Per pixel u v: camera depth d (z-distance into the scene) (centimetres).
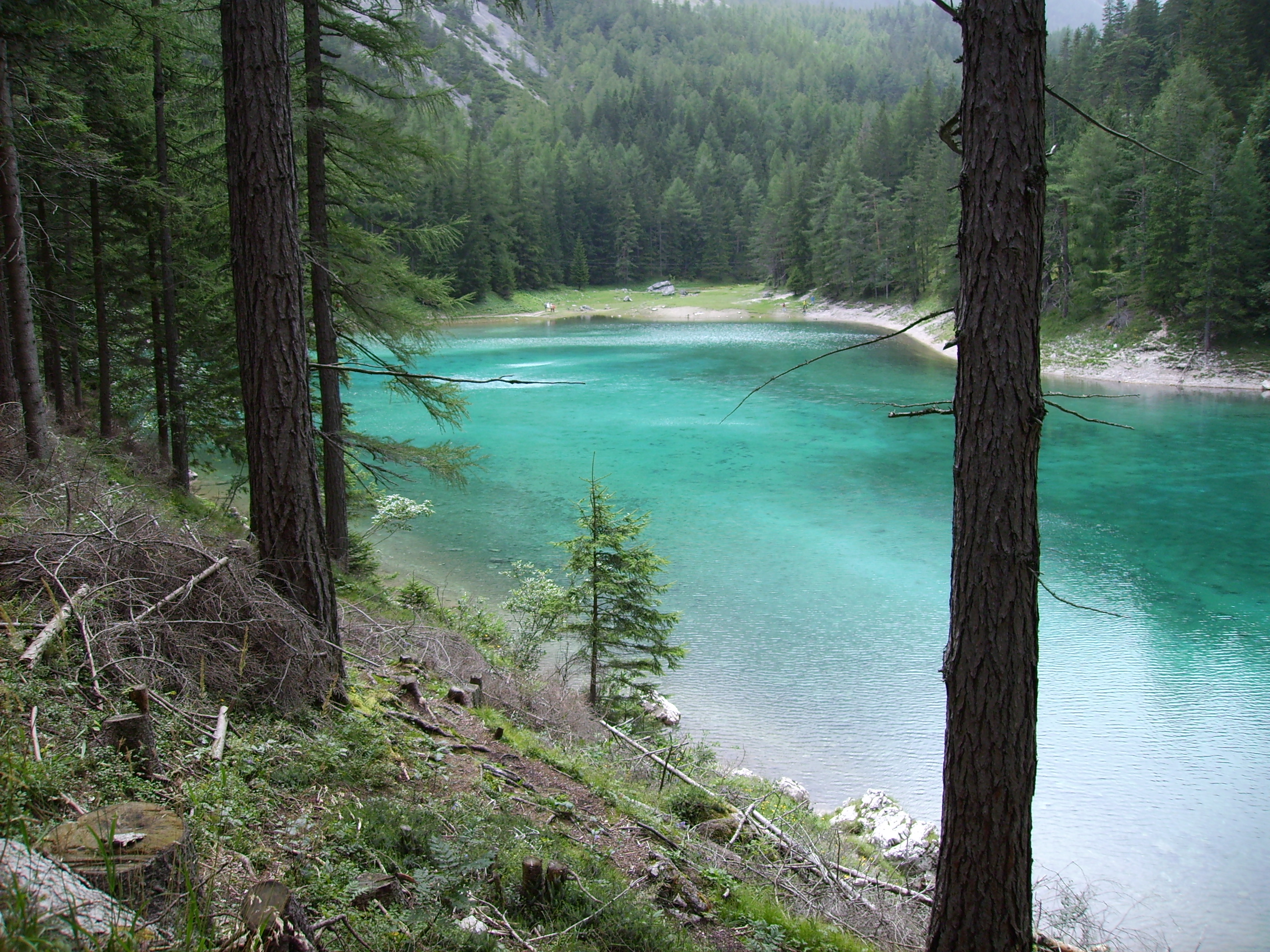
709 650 1595
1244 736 1316
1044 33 439
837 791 1172
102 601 546
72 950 224
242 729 550
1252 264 4791
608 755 943
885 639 1642
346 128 1268
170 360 1644
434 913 420
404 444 1382
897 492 2630
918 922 709
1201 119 4928
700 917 570
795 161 13912
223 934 292
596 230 12825
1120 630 1702
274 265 654
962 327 462
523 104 17375
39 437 1011
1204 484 2742
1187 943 917
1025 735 468
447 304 1459
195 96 1349
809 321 9106
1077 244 5706
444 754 684
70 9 1138
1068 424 3791
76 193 1566
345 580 1311
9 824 287
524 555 2069
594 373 5281
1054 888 985
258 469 664
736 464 2986
